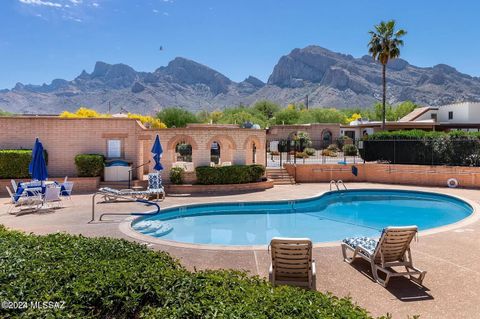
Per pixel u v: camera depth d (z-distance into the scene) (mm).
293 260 6527
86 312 3881
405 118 50188
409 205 18672
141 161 21984
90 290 4008
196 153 21031
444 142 23406
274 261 6617
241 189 20812
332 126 48688
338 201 19719
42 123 20578
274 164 28297
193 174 20812
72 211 14445
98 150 21438
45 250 5551
